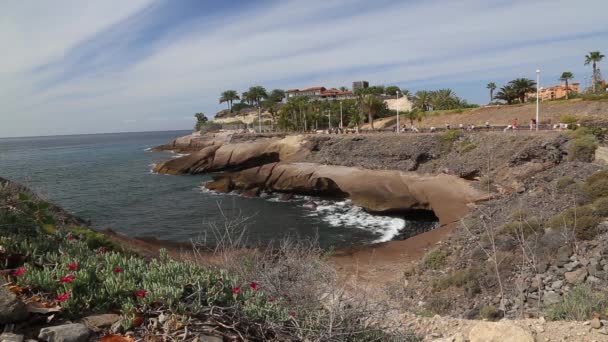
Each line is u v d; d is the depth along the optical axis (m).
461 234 18.89
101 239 9.59
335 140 46.84
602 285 10.53
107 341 3.22
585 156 23.22
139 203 36.59
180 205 35.78
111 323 3.54
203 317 3.92
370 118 66.06
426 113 64.19
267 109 96.75
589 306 6.83
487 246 15.47
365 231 27.33
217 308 4.08
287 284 5.35
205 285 4.40
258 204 36.59
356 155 41.44
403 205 31.64
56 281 3.83
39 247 4.77
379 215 32.38
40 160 83.75
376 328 5.23
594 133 25.22
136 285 4.16
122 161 77.50
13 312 3.21
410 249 20.42
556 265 12.47
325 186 39.16
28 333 3.20
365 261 18.97
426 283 14.80
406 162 36.06
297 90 130.50
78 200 37.69
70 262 4.29
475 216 21.72
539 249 13.42
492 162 28.72
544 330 5.45
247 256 6.18
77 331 3.22
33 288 3.77
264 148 54.44
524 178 24.75
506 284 12.52
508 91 66.38
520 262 13.27
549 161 25.14
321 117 79.44
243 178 43.59
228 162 56.41
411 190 31.59
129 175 55.94
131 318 3.53
